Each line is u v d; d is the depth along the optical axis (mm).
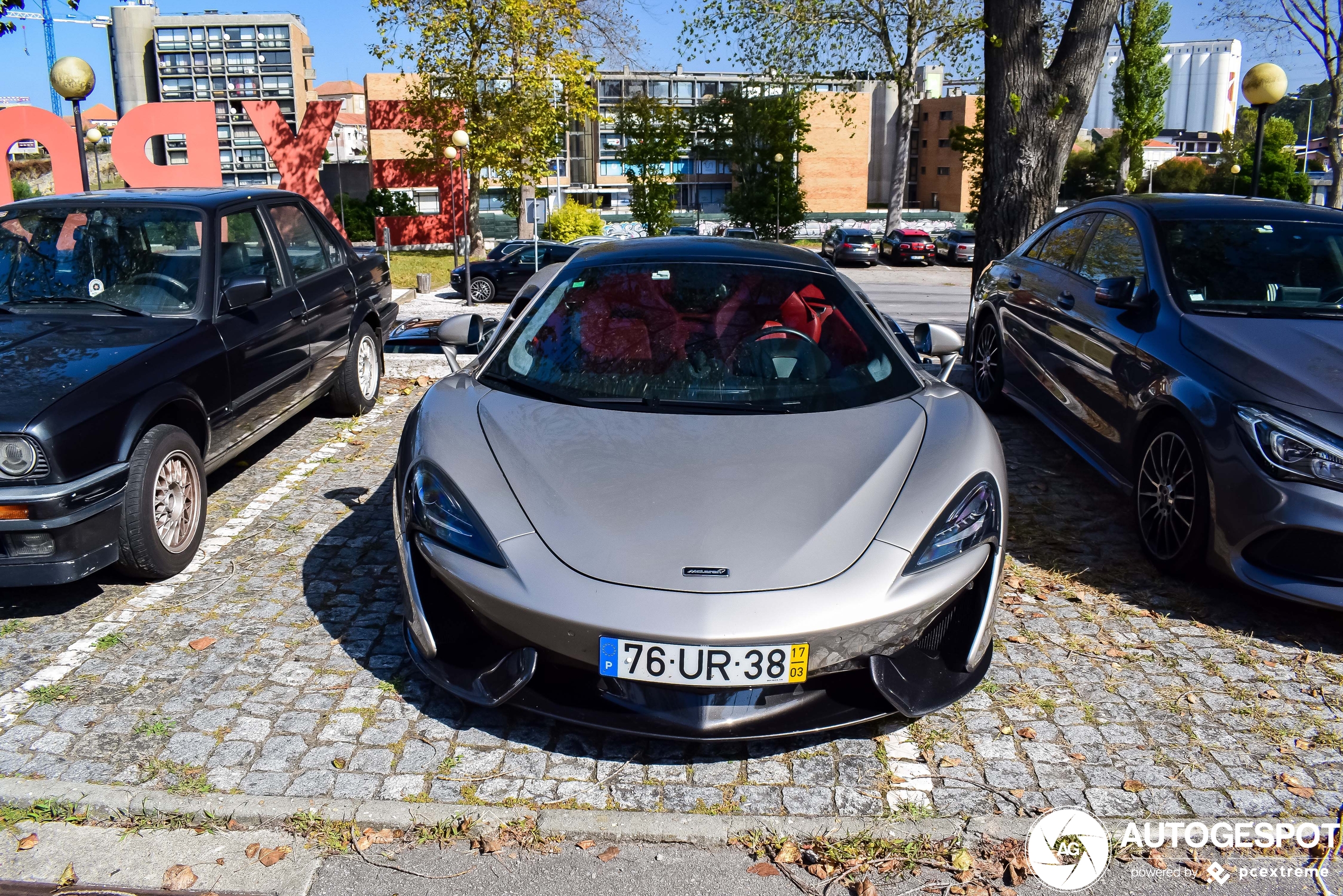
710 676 2387
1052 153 7855
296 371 5145
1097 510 4723
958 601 2764
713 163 83875
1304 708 2998
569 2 29453
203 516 3990
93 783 2504
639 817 2424
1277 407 3396
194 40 129500
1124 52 38344
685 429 2959
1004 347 6043
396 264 27891
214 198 4867
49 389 3344
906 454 2873
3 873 2232
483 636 2748
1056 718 2920
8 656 3178
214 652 3211
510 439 2912
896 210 40875
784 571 2457
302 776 2568
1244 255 4391
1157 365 3996
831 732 2838
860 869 2289
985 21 7844
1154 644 3387
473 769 2625
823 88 78750
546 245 19984
